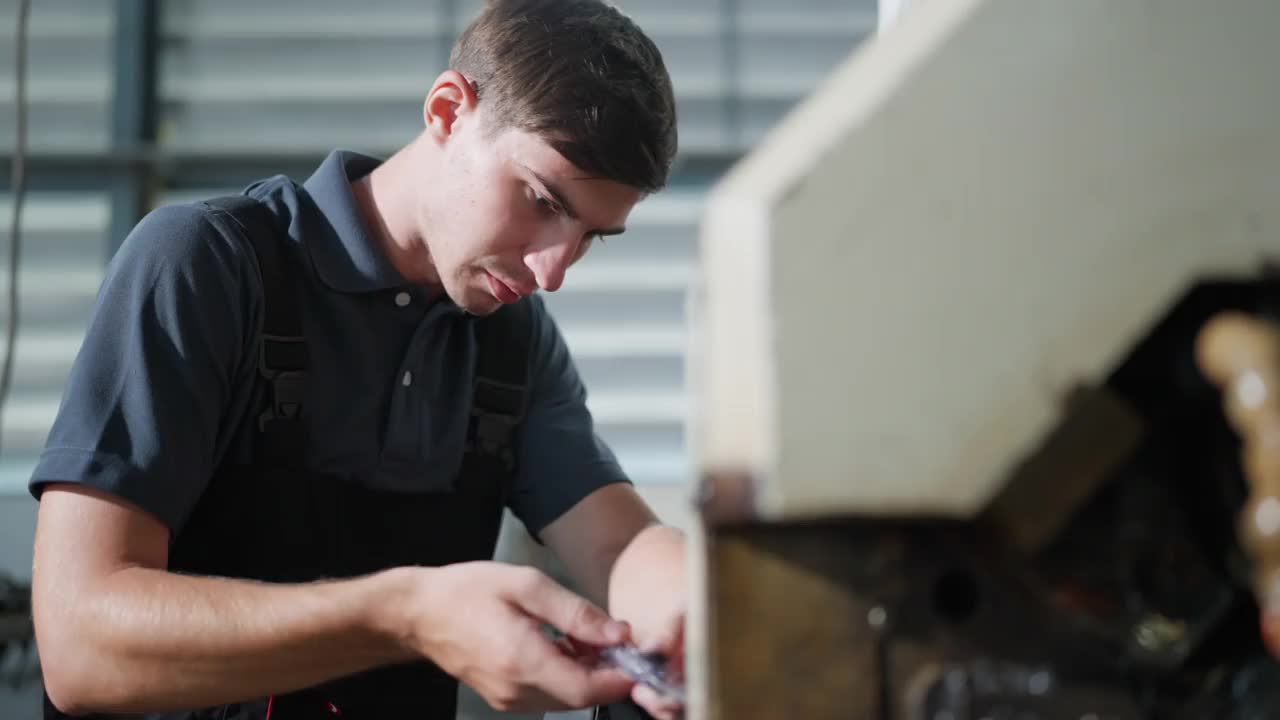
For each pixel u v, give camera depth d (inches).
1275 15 21.5
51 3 142.0
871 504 21.1
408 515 47.2
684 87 144.3
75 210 142.3
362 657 33.9
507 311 51.2
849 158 21.5
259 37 144.5
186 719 40.8
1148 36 21.4
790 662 21.8
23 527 129.5
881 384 21.2
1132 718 22.0
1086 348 21.2
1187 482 23.6
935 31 21.7
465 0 144.4
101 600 34.5
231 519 43.6
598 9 42.1
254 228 44.5
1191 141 21.4
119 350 39.0
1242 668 23.2
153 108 143.8
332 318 45.9
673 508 134.6
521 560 104.5
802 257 21.4
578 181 40.4
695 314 23.6
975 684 21.6
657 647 35.0
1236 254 21.3
